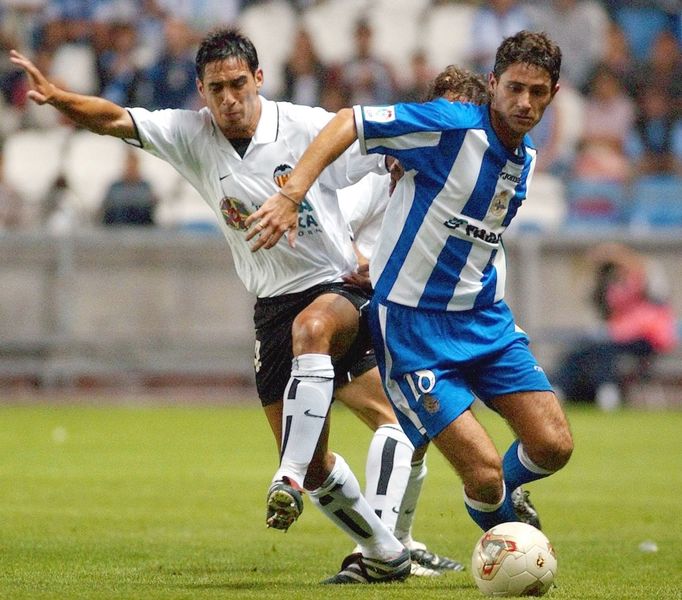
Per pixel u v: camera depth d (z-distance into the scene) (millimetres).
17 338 63188
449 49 79250
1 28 74750
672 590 19188
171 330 64688
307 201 20359
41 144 73312
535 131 75562
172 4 76000
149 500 31656
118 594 17469
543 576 17812
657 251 67188
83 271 63656
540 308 66188
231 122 19953
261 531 26797
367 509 19688
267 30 77750
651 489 35406
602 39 79688
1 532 25656
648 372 66375
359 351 20719
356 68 75375
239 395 65688
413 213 18906
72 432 50188
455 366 19062
